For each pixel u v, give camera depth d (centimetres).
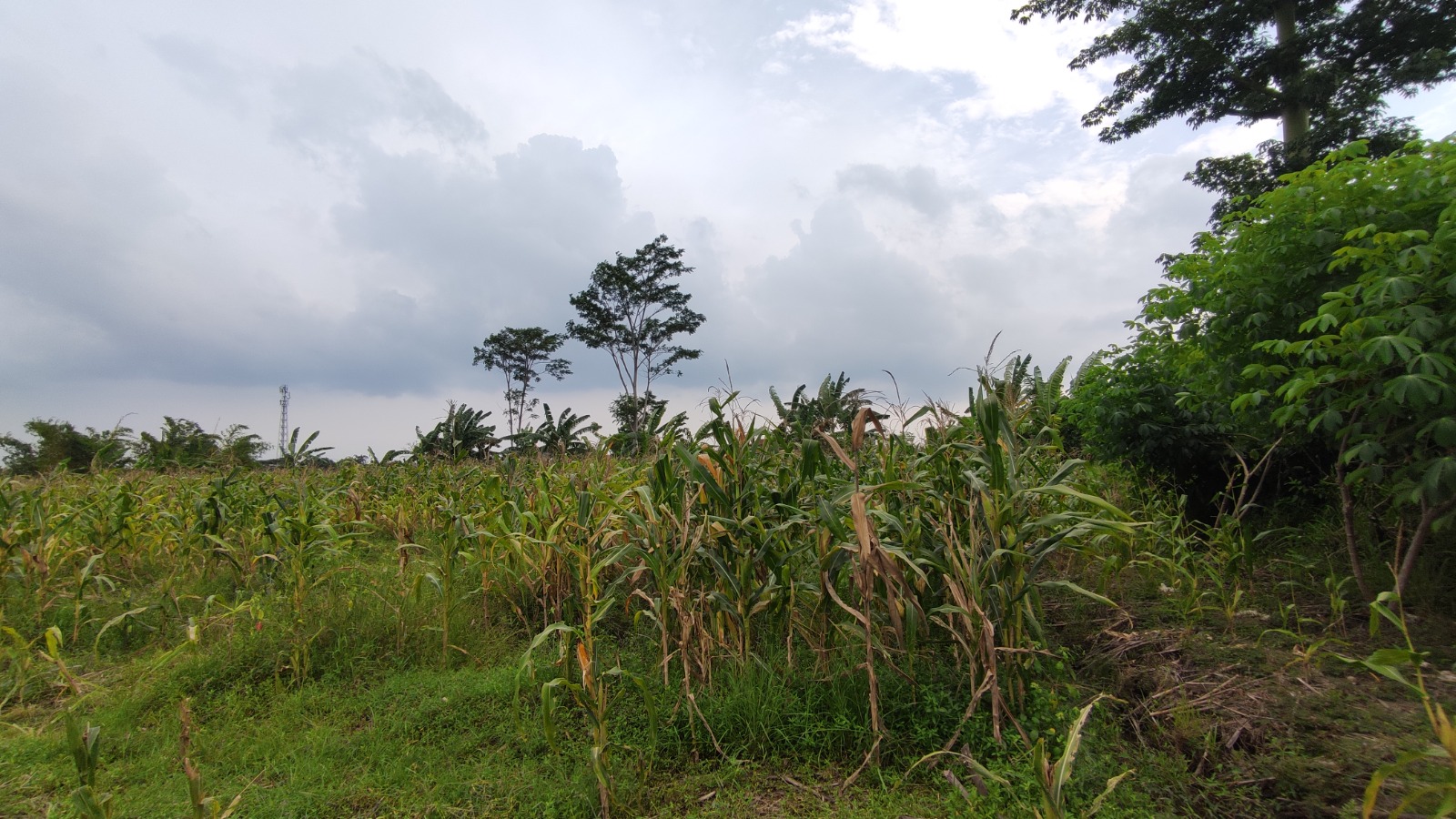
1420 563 457
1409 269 371
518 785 329
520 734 372
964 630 376
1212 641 427
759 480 457
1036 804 283
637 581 507
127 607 578
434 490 899
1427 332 349
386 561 713
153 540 690
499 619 558
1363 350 359
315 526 521
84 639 537
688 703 373
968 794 299
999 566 353
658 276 3762
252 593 575
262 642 481
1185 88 1800
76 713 414
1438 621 413
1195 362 569
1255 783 296
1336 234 438
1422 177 403
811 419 536
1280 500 626
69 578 626
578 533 485
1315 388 449
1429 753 212
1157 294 588
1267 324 490
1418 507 460
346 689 445
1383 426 394
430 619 525
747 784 333
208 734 384
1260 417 523
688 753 360
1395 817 221
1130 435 678
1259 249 484
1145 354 650
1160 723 348
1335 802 278
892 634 423
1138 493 657
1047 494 438
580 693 308
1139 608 498
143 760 352
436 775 342
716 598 395
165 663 445
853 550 355
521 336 4188
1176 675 388
